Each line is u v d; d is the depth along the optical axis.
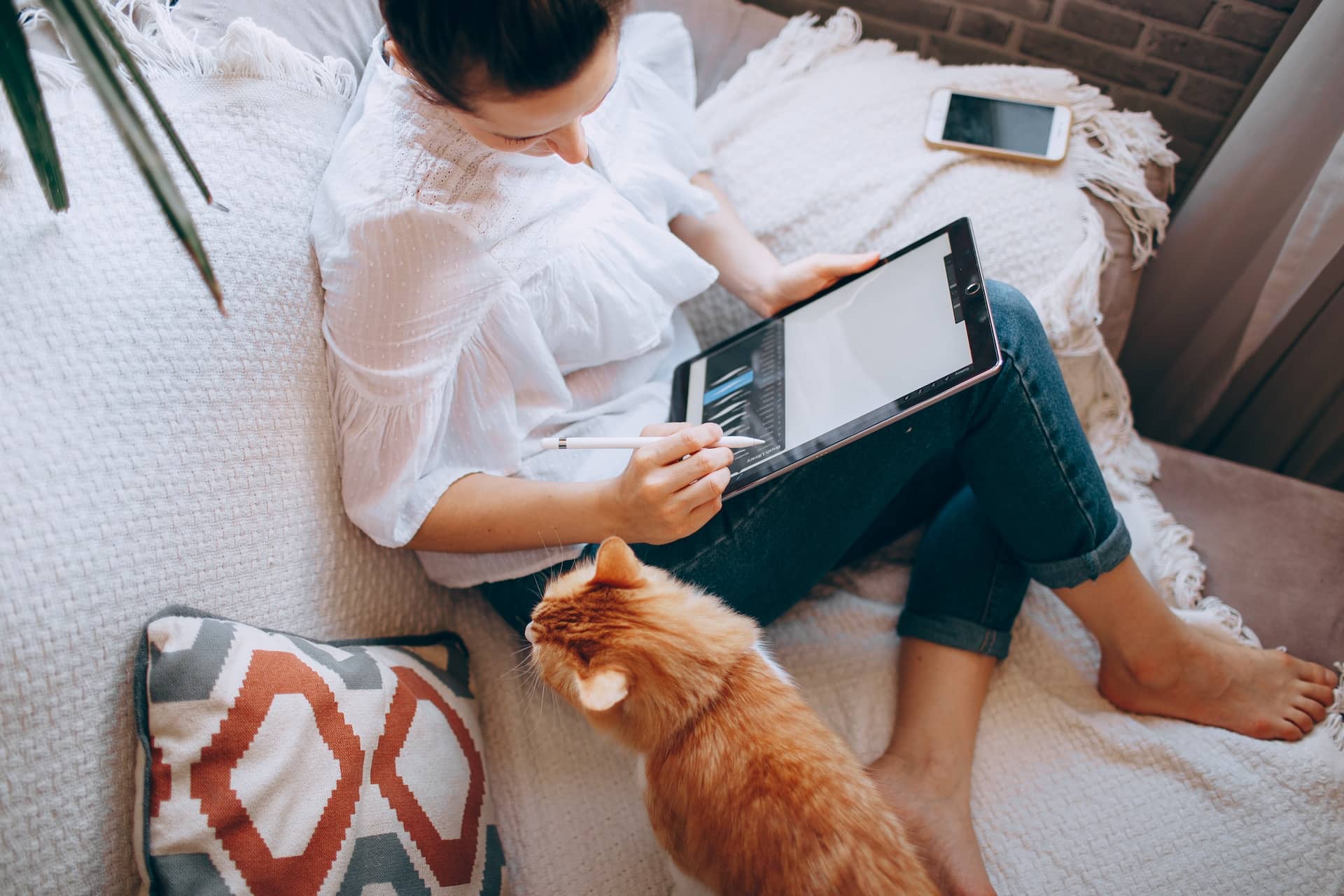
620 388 0.98
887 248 1.12
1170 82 1.24
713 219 1.08
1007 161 1.13
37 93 0.50
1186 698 0.95
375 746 0.76
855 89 1.18
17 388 0.63
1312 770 0.89
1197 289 1.22
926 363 0.78
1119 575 0.89
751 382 0.92
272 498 0.77
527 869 0.89
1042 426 0.82
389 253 0.73
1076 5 1.21
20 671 0.60
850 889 0.70
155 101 0.49
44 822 0.62
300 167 0.85
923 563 1.03
